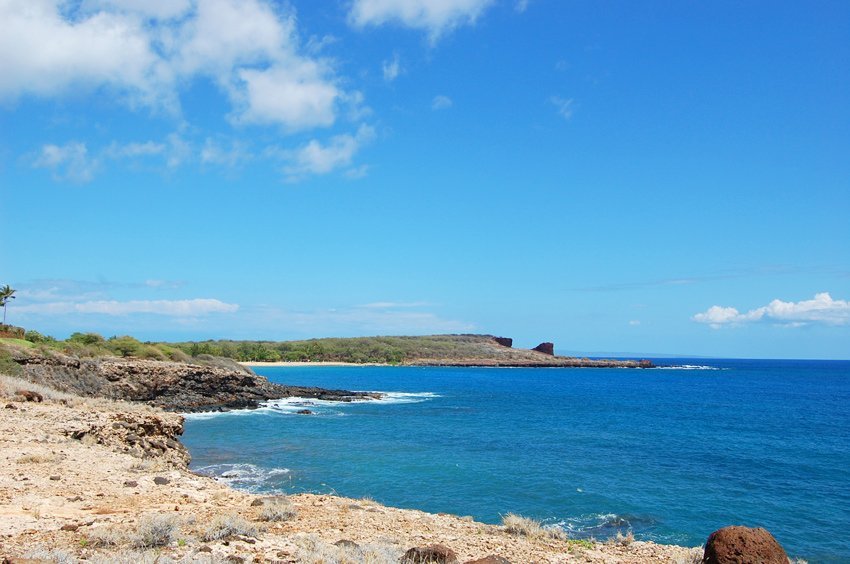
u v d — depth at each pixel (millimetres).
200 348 121312
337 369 187375
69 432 21625
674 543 19406
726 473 31484
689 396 93188
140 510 11828
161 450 24703
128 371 56375
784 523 22375
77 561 7555
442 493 25016
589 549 12359
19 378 41406
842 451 39500
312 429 45250
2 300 66562
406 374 162375
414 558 9102
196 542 9102
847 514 23672
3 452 17062
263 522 11602
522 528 13695
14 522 10070
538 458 34250
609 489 26656
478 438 41969
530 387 112812
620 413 63625
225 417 53031
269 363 186000
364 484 26266
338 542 9758
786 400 86375
